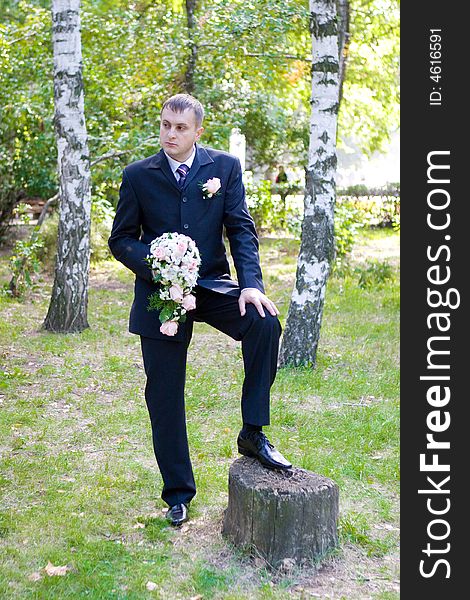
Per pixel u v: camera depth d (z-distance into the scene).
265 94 15.98
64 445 5.26
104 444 5.28
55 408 6.07
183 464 3.99
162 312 3.54
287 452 5.15
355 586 3.47
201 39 12.09
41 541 3.83
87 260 8.76
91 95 12.12
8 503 4.28
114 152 10.23
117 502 4.30
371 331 8.90
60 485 4.53
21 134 14.23
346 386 6.68
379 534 3.99
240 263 3.60
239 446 3.86
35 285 10.80
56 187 14.52
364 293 11.39
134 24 12.16
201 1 13.26
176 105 3.55
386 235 19.73
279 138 18.17
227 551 3.69
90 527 3.97
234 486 3.69
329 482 3.69
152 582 3.44
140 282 3.74
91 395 6.44
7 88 12.58
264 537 3.57
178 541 3.82
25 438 5.35
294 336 7.20
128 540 3.86
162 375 3.79
